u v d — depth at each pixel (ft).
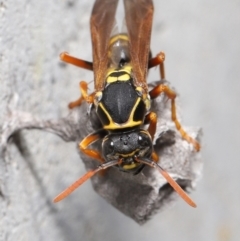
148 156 0.38
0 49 0.39
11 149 0.40
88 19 0.45
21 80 0.40
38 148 0.42
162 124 0.39
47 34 0.42
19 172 0.40
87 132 0.39
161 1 0.49
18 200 0.40
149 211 0.40
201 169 0.40
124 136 0.38
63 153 0.44
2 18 0.39
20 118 0.40
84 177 0.37
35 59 0.41
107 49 0.39
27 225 0.41
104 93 0.38
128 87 0.38
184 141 0.40
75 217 0.45
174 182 0.37
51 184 0.43
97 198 0.47
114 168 0.39
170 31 0.49
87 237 0.46
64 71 0.44
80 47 0.45
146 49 0.39
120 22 0.46
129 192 0.39
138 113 0.38
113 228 0.48
